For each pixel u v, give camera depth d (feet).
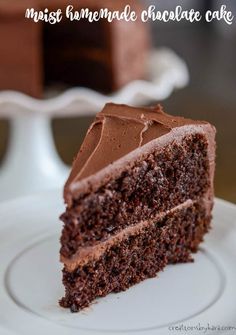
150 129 1.84
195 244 1.96
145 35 2.90
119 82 2.78
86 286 1.75
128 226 1.82
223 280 1.83
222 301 1.74
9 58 2.58
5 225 2.06
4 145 3.11
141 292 1.80
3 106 2.49
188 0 4.91
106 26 2.71
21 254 1.95
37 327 1.65
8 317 1.68
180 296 1.77
